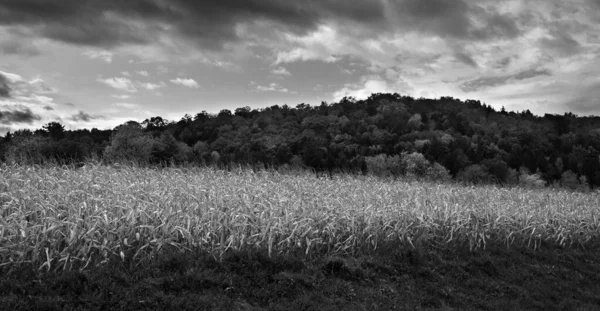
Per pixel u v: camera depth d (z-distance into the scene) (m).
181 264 9.57
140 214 10.48
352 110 122.12
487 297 11.14
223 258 10.09
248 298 9.10
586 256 15.48
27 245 8.58
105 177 14.38
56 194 11.21
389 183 22.47
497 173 66.19
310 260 11.03
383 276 11.19
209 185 14.57
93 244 9.08
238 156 63.81
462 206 16.67
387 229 13.75
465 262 12.80
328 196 15.04
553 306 11.15
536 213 17.97
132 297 8.20
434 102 133.00
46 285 7.98
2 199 10.96
